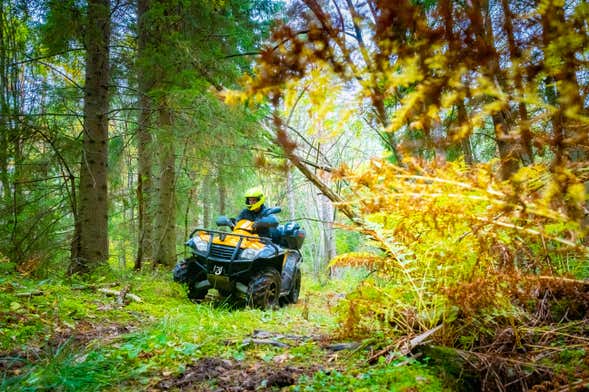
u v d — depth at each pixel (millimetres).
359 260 2668
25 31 7699
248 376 2477
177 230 11531
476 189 1140
